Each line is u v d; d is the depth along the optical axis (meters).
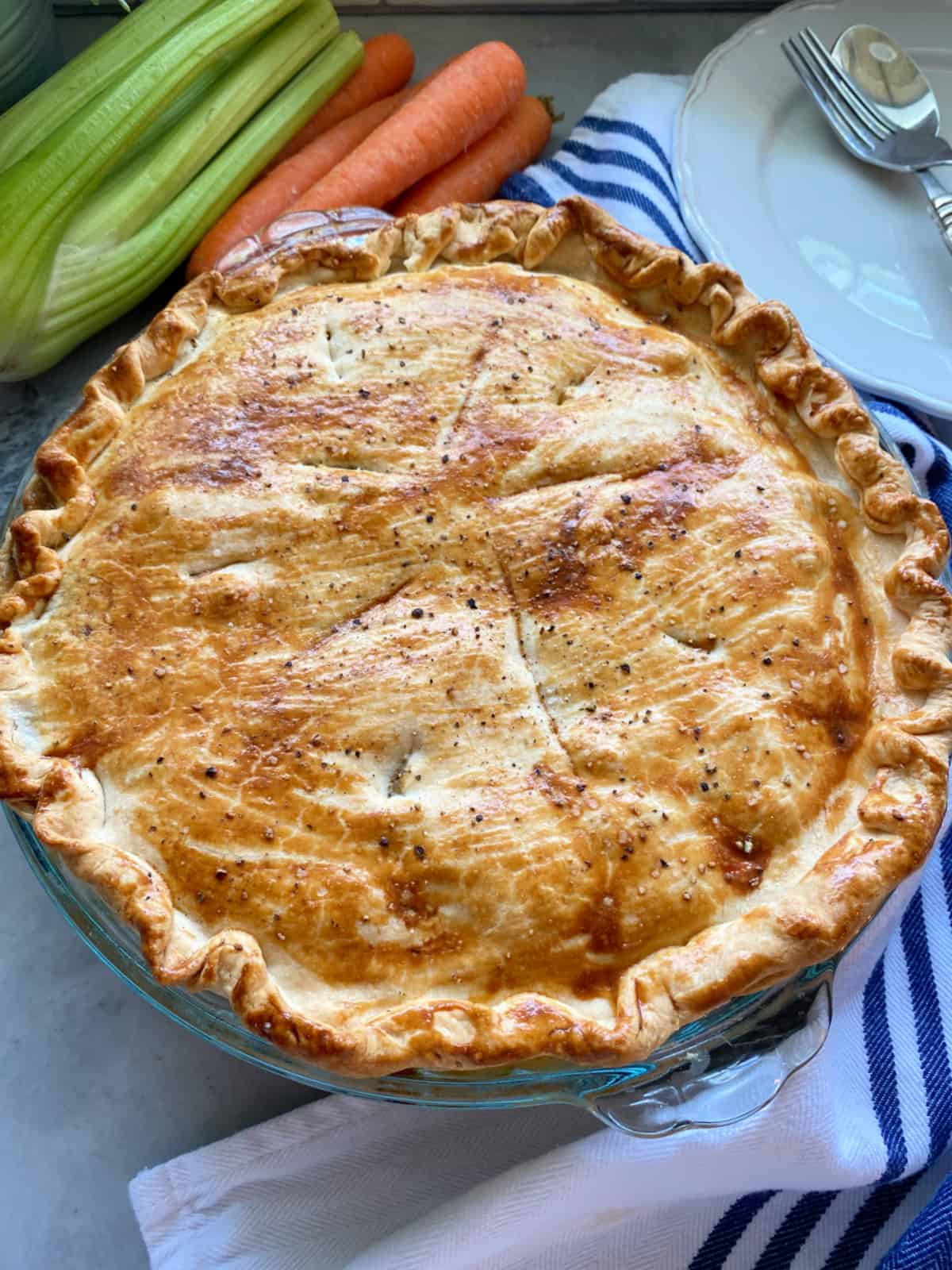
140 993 0.32
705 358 0.39
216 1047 0.36
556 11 0.55
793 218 0.49
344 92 0.50
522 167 0.52
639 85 0.51
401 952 0.30
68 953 0.37
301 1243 0.34
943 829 0.38
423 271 0.40
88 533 0.35
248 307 0.39
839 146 0.51
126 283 0.44
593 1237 0.35
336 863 0.31
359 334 0.38
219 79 0.46
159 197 0.44
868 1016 0.37
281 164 0.48
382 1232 0.34
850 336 0.46
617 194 0.48
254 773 0.31
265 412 0.36
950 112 0.52
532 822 0.31
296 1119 0.35
